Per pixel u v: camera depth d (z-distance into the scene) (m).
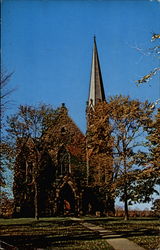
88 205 50.94
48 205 50.44
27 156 42.84
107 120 38.50
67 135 51.31
